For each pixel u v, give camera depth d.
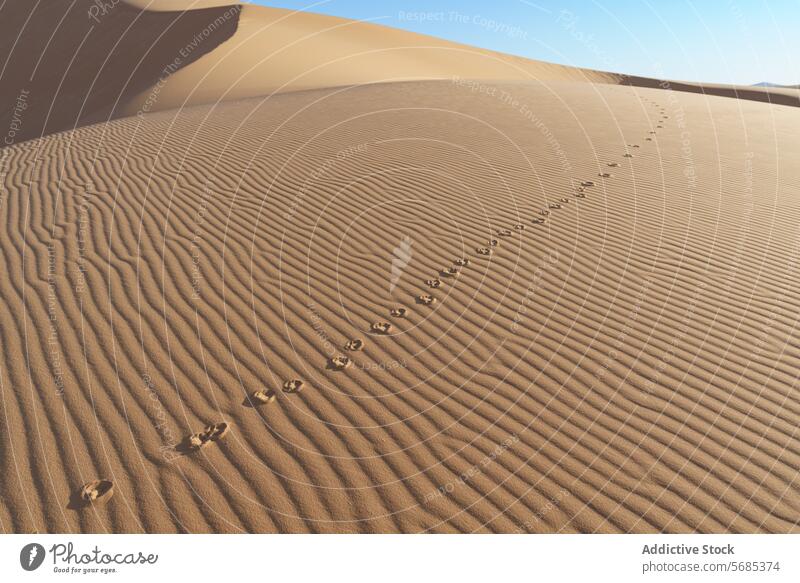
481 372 4.16
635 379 4.07
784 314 4.92
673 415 3.70
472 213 7.16
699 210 7.50
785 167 9.70
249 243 6.16
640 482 3.19
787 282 5.53
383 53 38.50
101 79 34.00
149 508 2.98
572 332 4.66
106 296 5.04
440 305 5.04
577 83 26.39
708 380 4.05
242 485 3.14
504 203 7.54
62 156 10.35
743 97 40.12
